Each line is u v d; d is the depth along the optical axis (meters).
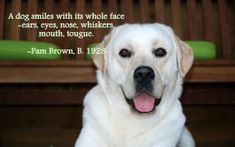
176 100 1.34
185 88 2.05
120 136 1.27
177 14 2.22
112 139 1.27
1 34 2.10
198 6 2.41
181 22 2.29
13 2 2.11
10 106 2.23
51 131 2.25
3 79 1.47
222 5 2.23
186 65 1.36
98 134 1.27
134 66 1.21
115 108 1.27
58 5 2.30
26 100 2.01
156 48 1.26
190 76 1.52
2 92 1.99
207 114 2.32
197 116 2.31
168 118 1.28
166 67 1.26
